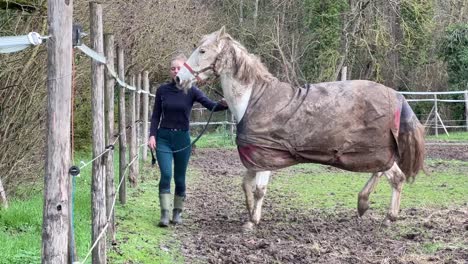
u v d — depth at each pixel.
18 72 8.91
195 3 24.39
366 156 7.14
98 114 5.09
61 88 3.13
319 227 7.61
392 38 27.88
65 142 3.16
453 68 28.88
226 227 7.58
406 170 7.50
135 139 10.70
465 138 22.44
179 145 7.45
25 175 9.25
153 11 18.86
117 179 10.84
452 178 12.37
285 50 29.02
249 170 7.36
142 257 5.79
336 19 28.69
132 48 18.50
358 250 6.45
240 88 7.02
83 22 10.99
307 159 7.04
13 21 9.05
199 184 11.88
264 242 6.63
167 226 7.41
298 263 5.91
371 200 9.62
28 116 9.19
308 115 6.91
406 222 7.77
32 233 6.27
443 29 29.44
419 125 7.36
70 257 3.57
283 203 9.50
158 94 7.43
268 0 29.92
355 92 7.05
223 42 7.02
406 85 30.25
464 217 8.01
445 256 6.09
